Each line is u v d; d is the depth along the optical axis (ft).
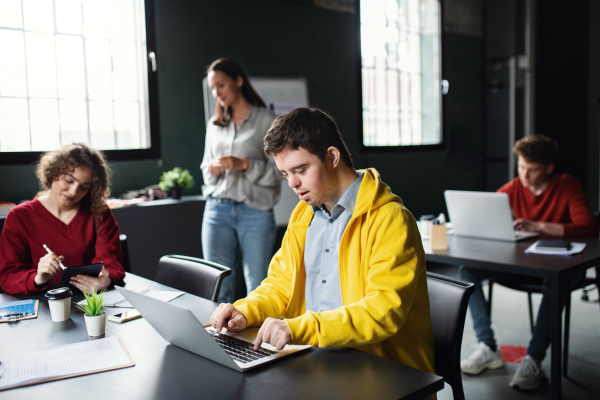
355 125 16.02
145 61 12.19
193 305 5.39
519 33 18.12
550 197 9.88
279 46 14.15
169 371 3.75
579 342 10.36
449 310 5.18
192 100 12.83
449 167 18.54
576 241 8.78
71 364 3.89
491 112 19.25
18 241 6.47
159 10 12.17
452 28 18.08
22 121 10.89
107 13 11.89
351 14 15.79
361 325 4.00
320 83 15.08
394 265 4.16
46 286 6.18
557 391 7.23
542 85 17.74
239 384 3.51
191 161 12.92
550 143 9.68
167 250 11.18
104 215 6.84
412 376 3.60
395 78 17.63
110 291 6.04
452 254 8.10
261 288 5.08
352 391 3.39
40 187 10.81
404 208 4.47
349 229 4.52
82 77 11.64
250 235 9.69
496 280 9.43
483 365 9.07
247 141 9.71
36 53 11.02
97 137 11.91
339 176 4.56
